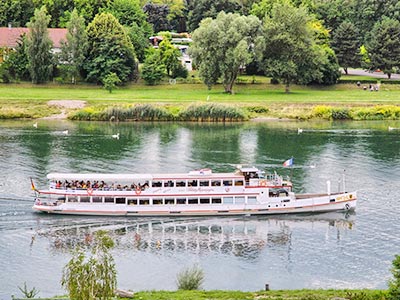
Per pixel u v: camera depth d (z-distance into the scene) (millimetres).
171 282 144625
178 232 180125
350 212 195625
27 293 133125
